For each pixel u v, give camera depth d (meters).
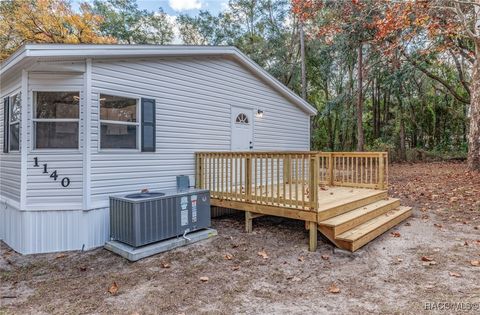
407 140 19.86
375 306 2.74
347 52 14.09
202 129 6.47
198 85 6.38
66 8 13.43
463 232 4.71
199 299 2.94
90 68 4.62
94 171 4.67
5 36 12.66
